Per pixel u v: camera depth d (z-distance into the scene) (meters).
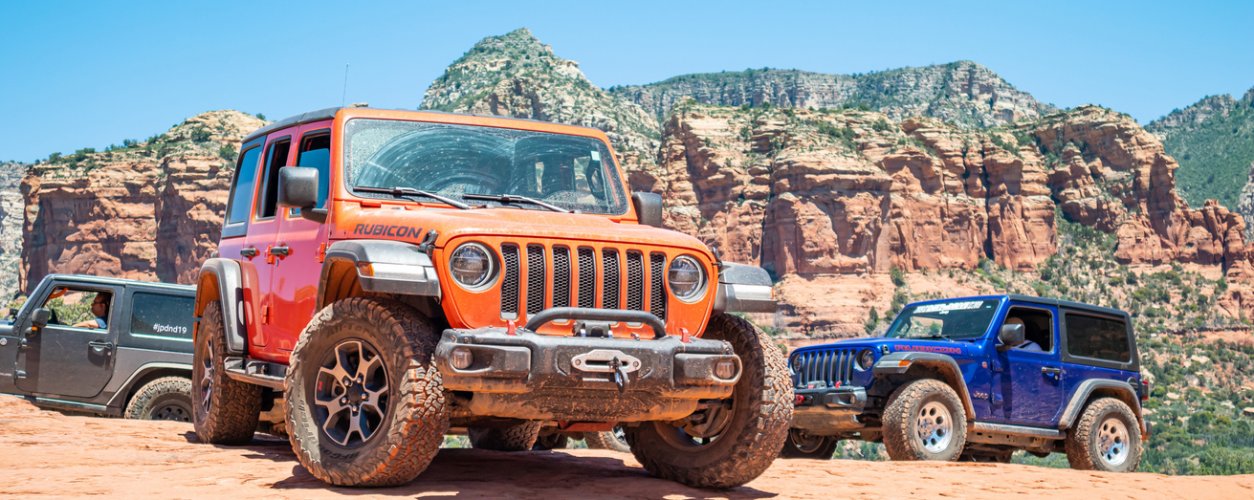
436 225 5.39
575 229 5.50
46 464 6.33
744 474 5.85
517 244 5.32
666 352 5.25
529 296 5.30
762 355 5.76
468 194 6.51
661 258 5.62
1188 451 150.50
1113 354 13.46
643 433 6.32
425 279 5.19
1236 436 161.75
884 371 11.81
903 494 6.55
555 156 6.90
